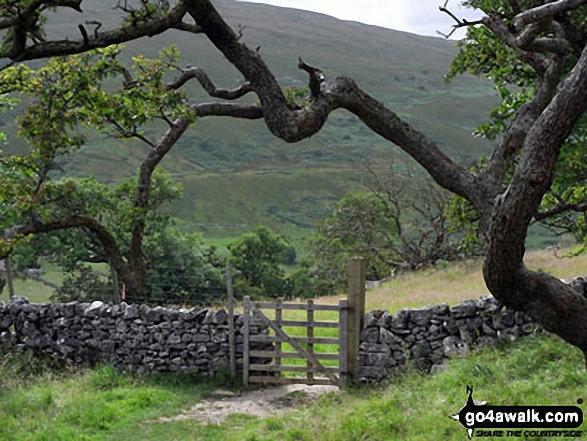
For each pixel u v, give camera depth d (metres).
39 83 17.42
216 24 7.51
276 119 7.55
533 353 12.16
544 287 6.34
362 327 15.02
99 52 17.28
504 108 14.84
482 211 8.03
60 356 16.81
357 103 7.94
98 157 116.38
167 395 14.34
